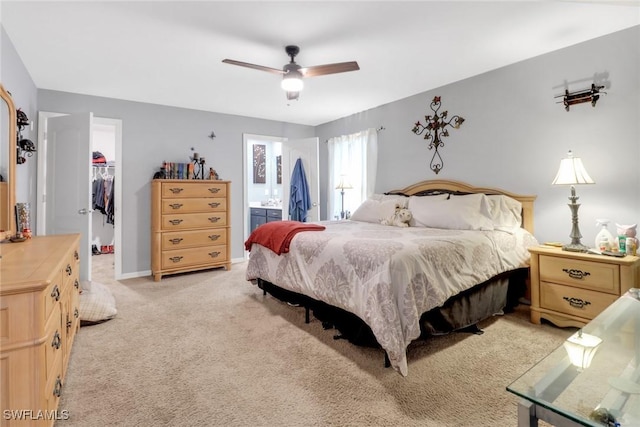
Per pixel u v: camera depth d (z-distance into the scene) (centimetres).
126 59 295
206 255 437
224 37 255
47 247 187
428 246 216
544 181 298
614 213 259
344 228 316
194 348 223
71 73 326
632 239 228
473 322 241
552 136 292
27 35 249
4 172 224
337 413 155
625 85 252
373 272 197
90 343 230
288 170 529
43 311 114
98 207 591
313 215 504
